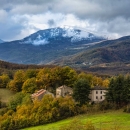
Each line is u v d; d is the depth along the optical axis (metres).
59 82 167.00
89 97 142.75
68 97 137.75
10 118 126.56
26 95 150.12
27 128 121.06
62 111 127.94
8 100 164.50
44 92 146.62
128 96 131.00
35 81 166.50
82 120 114.94
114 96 132.75
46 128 112.62
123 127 96.06
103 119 113.25
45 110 126.81
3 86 194.38
